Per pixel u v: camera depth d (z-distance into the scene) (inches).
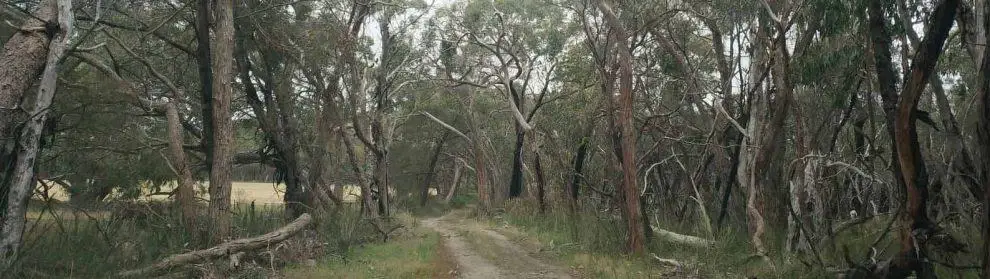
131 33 672.4
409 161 1834.4
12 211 376.5
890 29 404.2
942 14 305.1
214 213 497.4
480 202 1475.1
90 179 651.5
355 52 851.4
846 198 716.0
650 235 580.7
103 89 528.7
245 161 852.0
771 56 536.1
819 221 510.3
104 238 481.4
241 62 745.0
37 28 399.2
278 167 846.5
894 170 382.3
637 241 543.2
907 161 334.0
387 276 456.4
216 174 504.1
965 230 437.7
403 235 790.5
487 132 1571.1
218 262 452.1
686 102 773.9
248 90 770.8
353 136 1074.1
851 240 533.3
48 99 393.7
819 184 545.0
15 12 467.8
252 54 816.3
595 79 818.8
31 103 457.1
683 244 582.2
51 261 400.5
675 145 782.5
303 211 791.7
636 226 546.3
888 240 508.4
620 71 566.9
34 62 393.7
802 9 481.4
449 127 1491.1
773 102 585.6
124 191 655.1
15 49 388.5
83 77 578.6
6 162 378.3
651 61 795.4
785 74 495.8
